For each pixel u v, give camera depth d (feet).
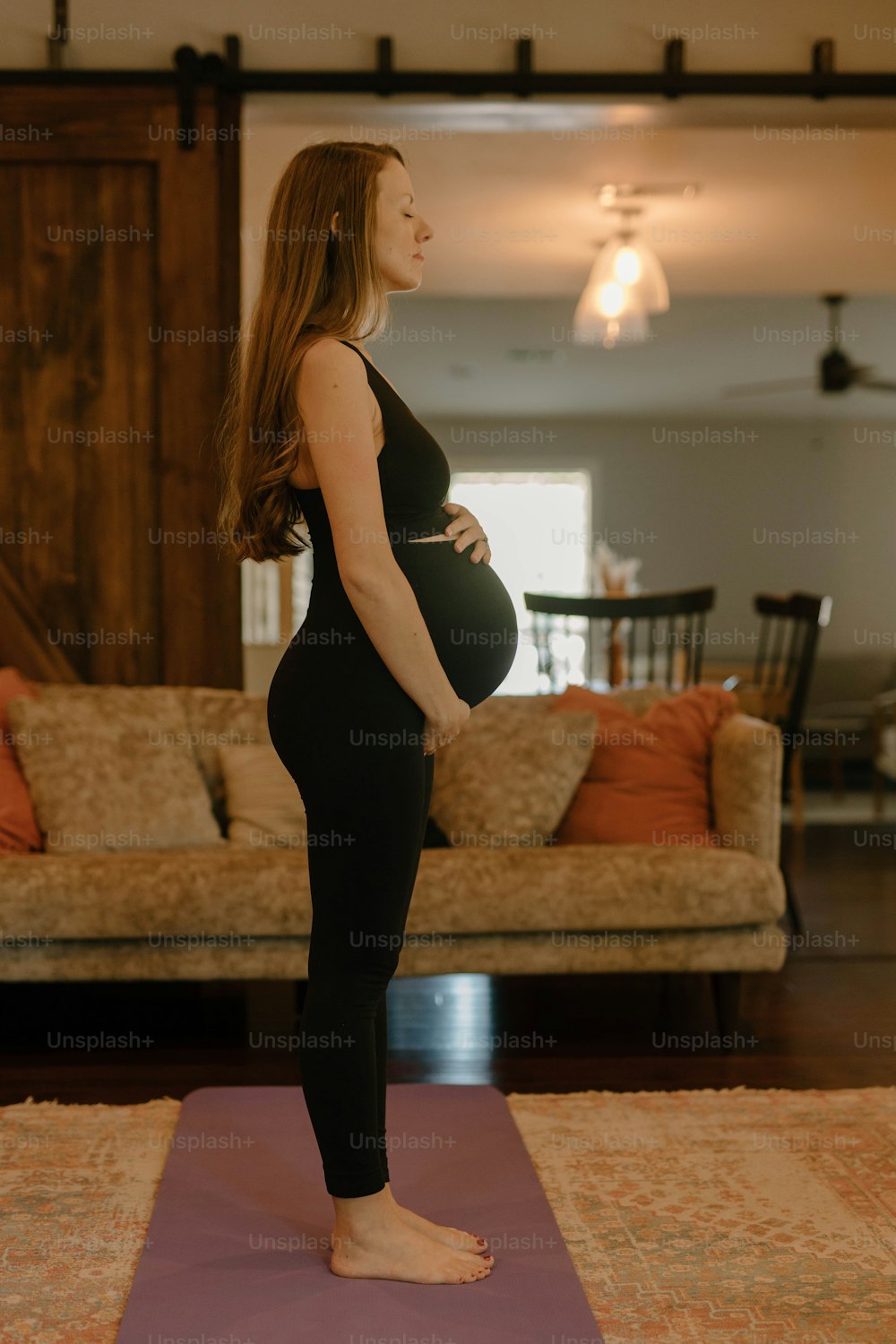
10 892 8.38
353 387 5.06
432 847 9.70
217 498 11.39
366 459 5.02
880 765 20.63
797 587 34.40
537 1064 8.48
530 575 34.14
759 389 24.52
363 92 11.43
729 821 9.41
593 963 8.77
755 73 11.62
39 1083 8.04
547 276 20.27
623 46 11.59
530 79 11.40
